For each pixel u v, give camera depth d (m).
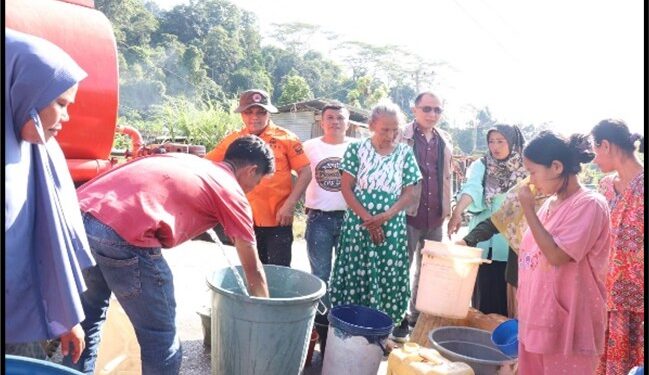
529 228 2.74
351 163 4.06
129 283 2.57
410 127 4.68
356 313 3.71
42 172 2.10
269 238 4.36
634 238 3.02
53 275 2.14
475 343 3.70
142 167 2.69
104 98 3.05
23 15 2.74
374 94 57.66
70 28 2.94
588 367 2.57
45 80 1.96
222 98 50.16
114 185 2.63
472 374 2.99
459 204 4.34
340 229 4.36
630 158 3.06
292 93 48.88
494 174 4.27
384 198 4.01
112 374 2.80
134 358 2.80
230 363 3.02
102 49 3.06
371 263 4.00
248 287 3.00
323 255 4.33
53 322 2.16
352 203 4.00
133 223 2.51
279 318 2.92
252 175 3.07
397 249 4.05
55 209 2.12
